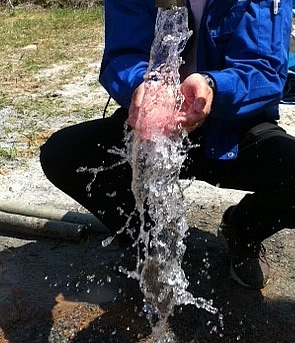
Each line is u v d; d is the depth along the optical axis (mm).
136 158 1888
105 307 2332
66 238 2762
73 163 2240
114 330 2217
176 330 2207
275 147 2135
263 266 2441
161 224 2029
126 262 2572
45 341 2189
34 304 2359
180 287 2162
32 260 2650
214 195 3166
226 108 1983
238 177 2213
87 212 3029
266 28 2121
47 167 2283
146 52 2168
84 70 6023
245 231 2330
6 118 4469
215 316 2273
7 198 3193
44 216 2875
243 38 2111
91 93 5172
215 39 2145
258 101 2062
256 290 2412
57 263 2623
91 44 7473
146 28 2164
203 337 2182
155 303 2178
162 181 1920
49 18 9992
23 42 7730
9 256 2684
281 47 2139
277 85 2104
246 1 2119
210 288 2420
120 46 2166
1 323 2273
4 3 11523
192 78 1868
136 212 2283
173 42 1860
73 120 4434
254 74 2045
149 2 2162
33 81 5641
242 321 2260
